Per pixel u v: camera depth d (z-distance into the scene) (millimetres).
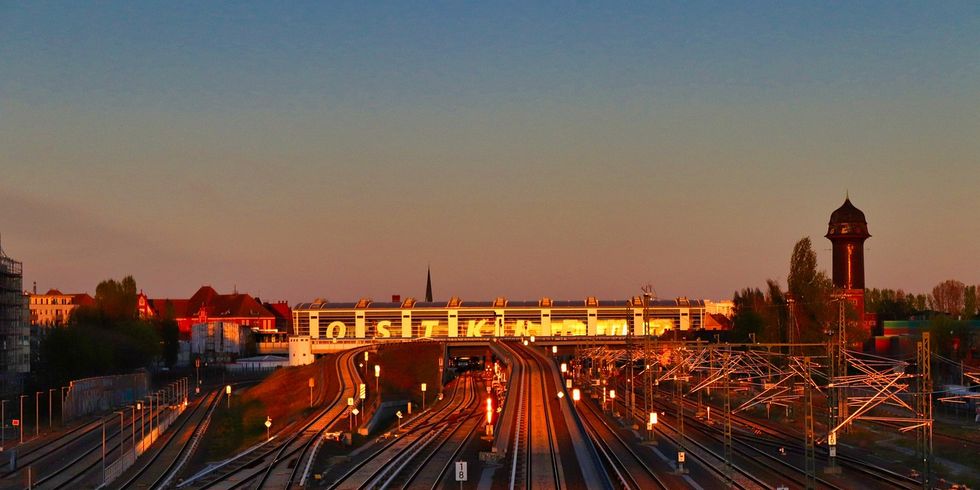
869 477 87062
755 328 189750
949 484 83000
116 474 95000
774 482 83688
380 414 158875
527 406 155125
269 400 187625
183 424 147500
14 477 96375
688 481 83688
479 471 92188
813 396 161500
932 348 166625
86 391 157625
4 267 187500
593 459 98062
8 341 189250
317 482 85938
